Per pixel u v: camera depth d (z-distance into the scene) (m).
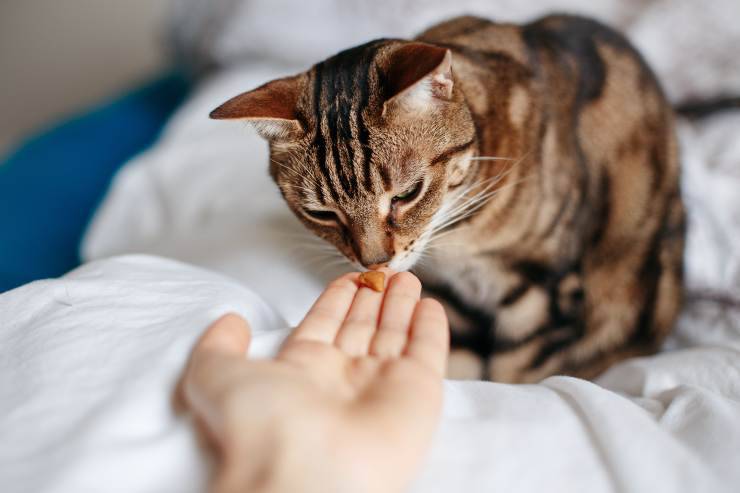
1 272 0.81
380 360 0.42
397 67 0.52
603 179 0.66
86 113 1.16
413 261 0.58
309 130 0.55
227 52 1.03
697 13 0.85
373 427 0.37
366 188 0.54
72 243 0.87
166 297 0.47
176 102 1.15
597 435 0.41
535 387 0.46
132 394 0.40
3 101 1.61
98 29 1.51
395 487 0.36
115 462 0.37
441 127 0.55
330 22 0.99
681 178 0.73
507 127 0.60
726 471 0.39
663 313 0.69
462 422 0.42
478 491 0.38
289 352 0.41
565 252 0.62
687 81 0.86
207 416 0.38
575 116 0.63
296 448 0.35
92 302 0.46
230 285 0.50
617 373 0.56
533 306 0.64
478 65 0.60
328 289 0.48
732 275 0.68
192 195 0.78
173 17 1.11
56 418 0.39
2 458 0.37
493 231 0.61
